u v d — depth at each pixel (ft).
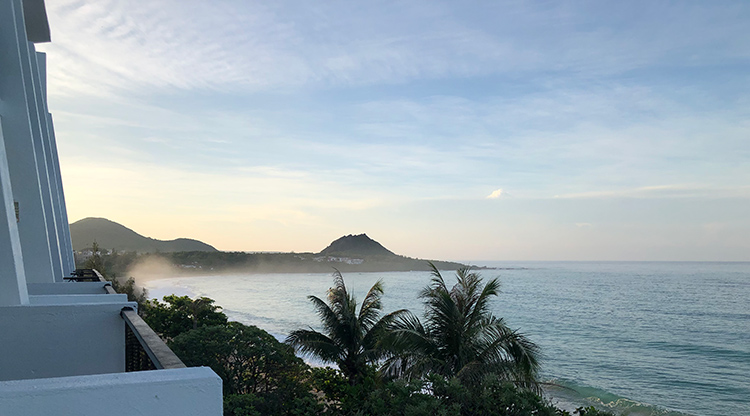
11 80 21.43
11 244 13.89
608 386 117.60
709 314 260.42
